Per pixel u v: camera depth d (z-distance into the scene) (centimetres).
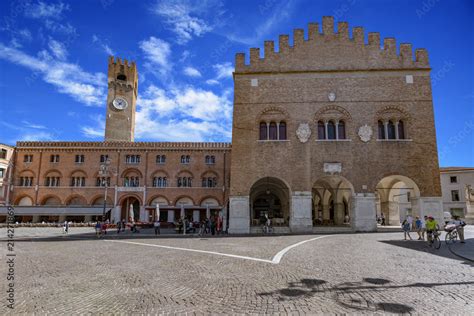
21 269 1408
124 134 8238
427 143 3628
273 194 5919
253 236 3200
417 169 3584
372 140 3659
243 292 1006
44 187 6162
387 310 830
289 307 859
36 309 848
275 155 3697
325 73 3828
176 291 1024
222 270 1356
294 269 1359
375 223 3516
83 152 6259
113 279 1196
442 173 7531
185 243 2562
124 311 834
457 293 976
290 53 3922
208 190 6091
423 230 2575
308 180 3622
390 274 1241
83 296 970
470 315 794
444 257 1662
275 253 1856
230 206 3638
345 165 3628
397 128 3694
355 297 941
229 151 6203
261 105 3819
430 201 3516
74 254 1916
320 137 3753
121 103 8338
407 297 938
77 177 6216
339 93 3781
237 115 3806
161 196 6116
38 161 6256
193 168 6175
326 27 3959
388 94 3738
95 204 6172
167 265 1491
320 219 5106
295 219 3553
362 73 3800
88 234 3906
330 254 1788
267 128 3791
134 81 8619
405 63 3803
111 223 5344
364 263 1488
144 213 6025
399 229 3772
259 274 1266
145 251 2038
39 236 3634
